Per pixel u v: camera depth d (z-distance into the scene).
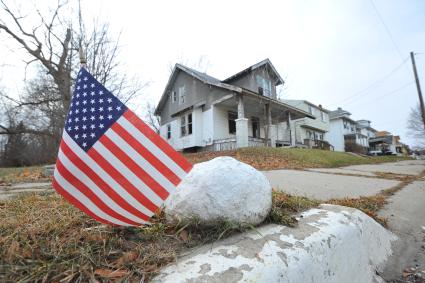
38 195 3.13
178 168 1.44
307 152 12.94
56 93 15.20
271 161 9.95
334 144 35.41
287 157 11.01
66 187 1.38
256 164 9.16
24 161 22.53
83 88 1.46
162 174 1.42
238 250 1.42
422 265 2.19
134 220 1.42
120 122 1.42
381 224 2.88
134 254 1.32
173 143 19.16
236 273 1.20
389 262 2.21
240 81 17.62
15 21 14.02
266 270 1.25
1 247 1.40
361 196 4.25
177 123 18.92
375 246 2.22
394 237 2.66
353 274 1.78
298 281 1.33
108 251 1.35
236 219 1.68
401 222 3.10
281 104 15.93
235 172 1.77
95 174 1.39
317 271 1.49
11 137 22.72
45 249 1.36
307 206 2.50
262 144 15.65
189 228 1.67
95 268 1.19
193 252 1.41
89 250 1.33
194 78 17.80
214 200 1.66
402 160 19.73
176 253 1.39
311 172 7.50
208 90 16.33
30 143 22.91
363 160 15.06
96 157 1.39
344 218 2.15
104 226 1.72
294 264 1.38
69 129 1.41
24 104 15.08
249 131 18.33
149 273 1.17
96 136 1.40
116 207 1.40
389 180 6.53
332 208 2.45
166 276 1.15
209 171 1.75
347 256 1.79
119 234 1.60
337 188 4.97
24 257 1.27
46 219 1.90
